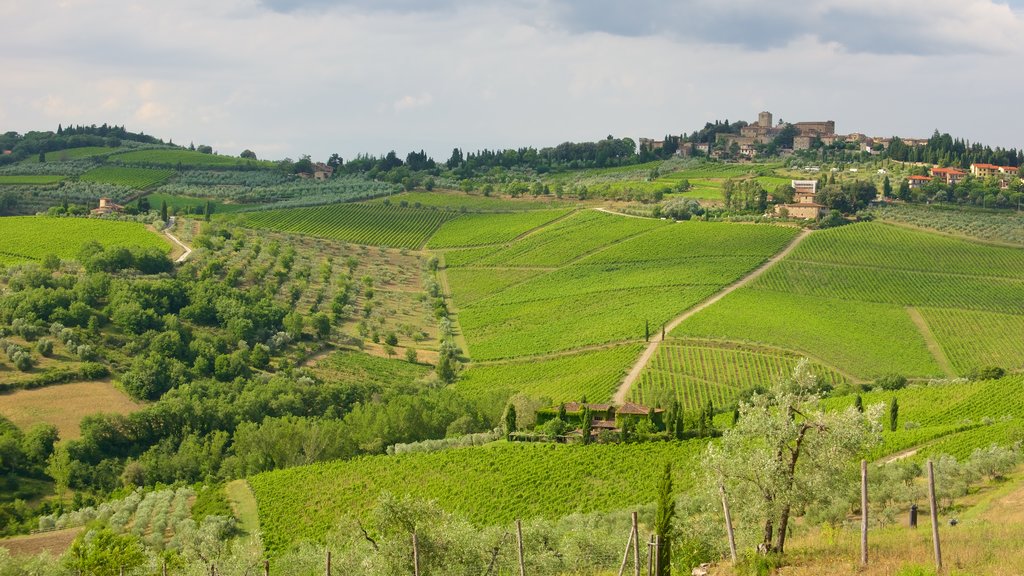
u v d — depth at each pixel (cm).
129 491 9931
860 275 19025
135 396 12675
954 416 10706
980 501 6109
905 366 14725
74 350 13338
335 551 5512
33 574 6275
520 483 8956
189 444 11581
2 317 14012
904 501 6481
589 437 10288
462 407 12750
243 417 12538
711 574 3969
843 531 4516
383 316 18700
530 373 15125
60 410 11869
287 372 14638
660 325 16350
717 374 14025
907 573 3391
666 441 9875
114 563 6159
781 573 3719
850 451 3991
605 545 5400
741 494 4106
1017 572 3297
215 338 15012
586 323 17388
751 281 18838
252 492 9488
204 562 6069
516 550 5078
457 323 19012
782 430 4000
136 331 14562
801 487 3969
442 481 9269
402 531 4719
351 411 13312
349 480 9569
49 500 9862
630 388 13388
